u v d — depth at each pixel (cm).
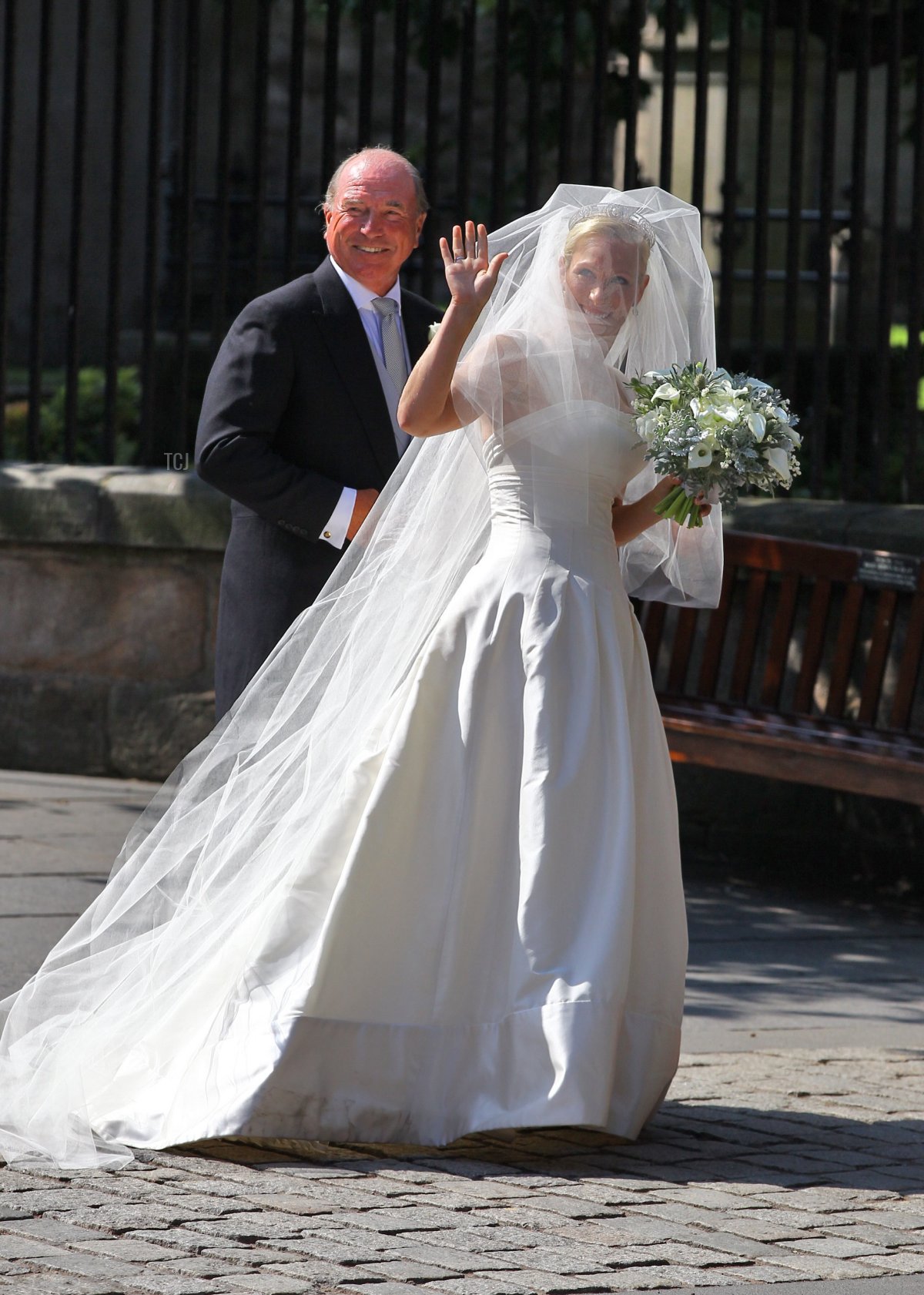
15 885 2130
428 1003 1326
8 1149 1280
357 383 1673
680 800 2703
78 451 3828
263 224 2844
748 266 4634
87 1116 1330
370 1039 1316
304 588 1667
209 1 4894
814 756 2298
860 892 2523
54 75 5250
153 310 2933
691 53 4497
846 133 5244
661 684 2672
